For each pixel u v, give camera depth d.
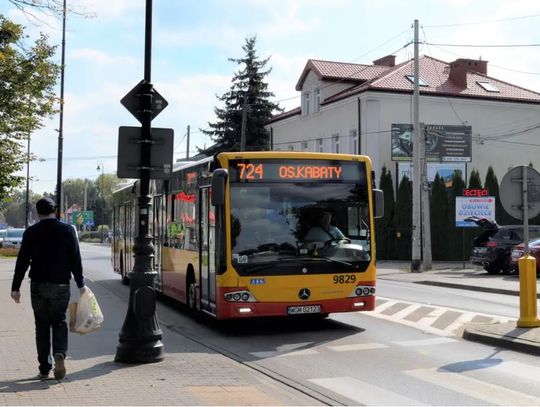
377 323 11.91
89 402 6.10
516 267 22.95
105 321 12.33
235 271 10.29
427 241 28.61
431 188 36.09
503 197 10.45
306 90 44.56
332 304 10.63
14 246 43.84
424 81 39.84
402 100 38.28
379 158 37.75
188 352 9.12
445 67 42.38
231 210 10.42
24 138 20.72
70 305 7.27
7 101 18.48
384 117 37.97
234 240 10.36
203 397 6.41
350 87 42.81
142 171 8.40
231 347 9.72
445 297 16.69
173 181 14.51
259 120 49.44
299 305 10.45
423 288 19.81
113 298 16.52
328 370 8.05
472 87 40.66
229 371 7.73
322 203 10.84
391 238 36.56
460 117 39.59
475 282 20.55
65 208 110.56
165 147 8.53
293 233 10.60
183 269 13.30
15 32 15.35
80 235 92.50
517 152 40.78
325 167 10.95
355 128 38.97
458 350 9.29
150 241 8.33
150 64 8.59
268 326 11.75
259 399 6.41
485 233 25.66
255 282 10.31
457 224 27.34
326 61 43.91
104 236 88.94
